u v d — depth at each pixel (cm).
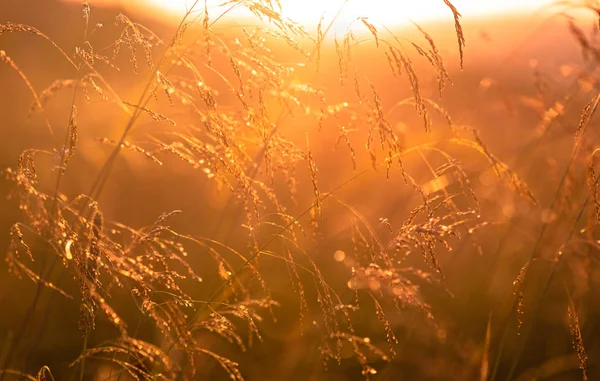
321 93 238
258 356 338
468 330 363
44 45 600
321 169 482
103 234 199
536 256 326
